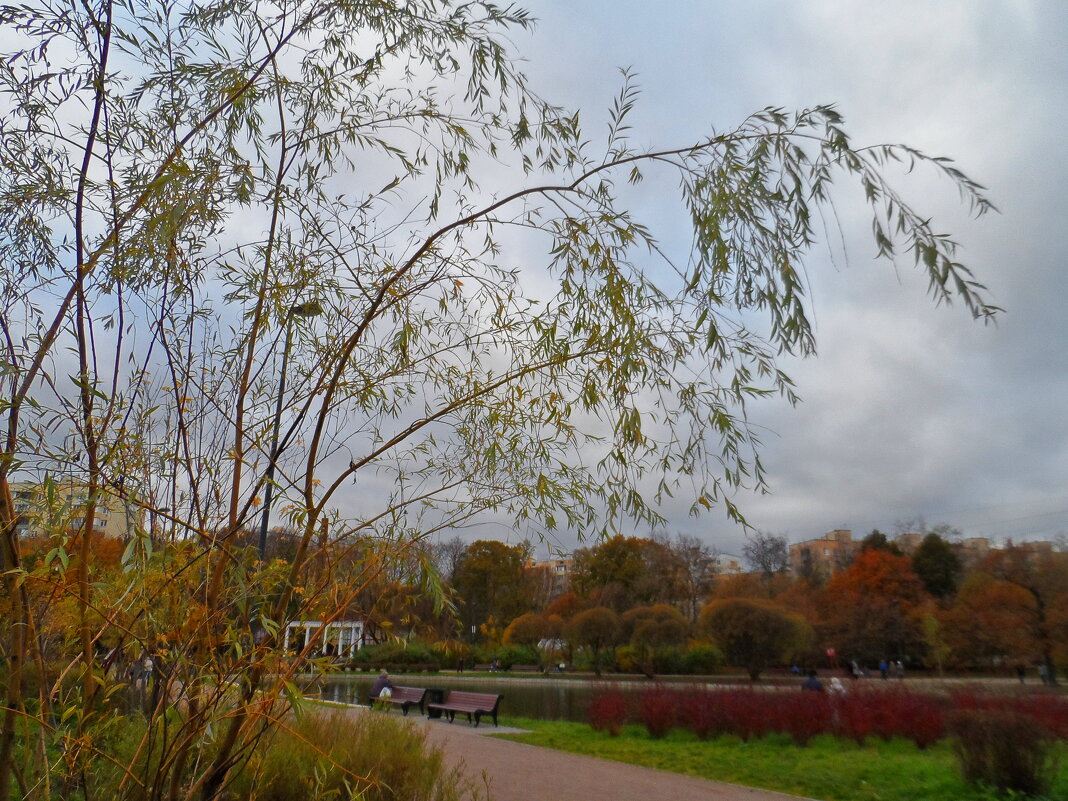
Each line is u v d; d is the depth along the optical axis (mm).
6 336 2367
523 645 33281
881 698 12078
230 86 2982
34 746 2164
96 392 2031
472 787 5258
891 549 42906
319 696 2504
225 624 2252
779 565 54125
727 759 10375
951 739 8562
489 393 2744
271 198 2854
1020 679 29516
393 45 3295
